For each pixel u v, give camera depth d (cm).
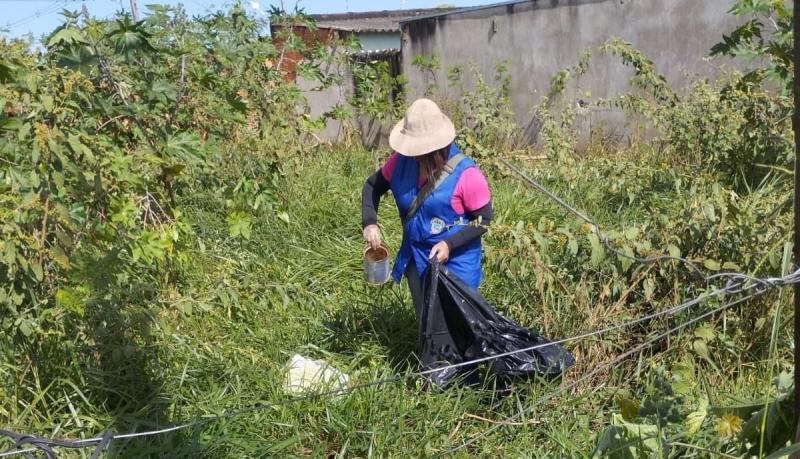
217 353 449
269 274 595
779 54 605
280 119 767
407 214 439
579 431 385
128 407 409
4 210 347
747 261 419
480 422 404
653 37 1022
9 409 386
